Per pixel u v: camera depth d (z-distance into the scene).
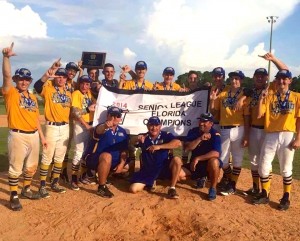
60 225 5.89
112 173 7.67
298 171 10.06
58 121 7.00
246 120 7.00
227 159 7.16
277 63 6.73
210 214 6.18
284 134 6.46
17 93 6.26
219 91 7.50
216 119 7.56
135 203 6.57
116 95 7.82
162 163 7.07
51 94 6.96
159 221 6.07
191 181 7.81
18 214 6.24
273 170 10.12
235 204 6.70
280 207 6.54
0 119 25.55
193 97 7.80
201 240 5.47
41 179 6.97
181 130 7.86
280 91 6.49
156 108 7.87
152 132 7.07
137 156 11.19
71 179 7.51
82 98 7.46
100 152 7.16
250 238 5.44
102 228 5.82
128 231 5.78
